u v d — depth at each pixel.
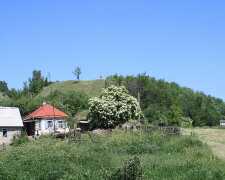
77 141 36.47
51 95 88.31
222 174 20.53
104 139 36.31
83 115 67.44
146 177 19.97
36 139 43.84
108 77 114.56
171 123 68.62
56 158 23.84
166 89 85.38
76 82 115.94
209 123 83.12
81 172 20.97
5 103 75.56
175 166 22.62
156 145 32.41
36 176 20.47
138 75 79.06
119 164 23.48
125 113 47.50
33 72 118.12
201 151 28.88
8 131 52.66
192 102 86.06
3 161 24.14
